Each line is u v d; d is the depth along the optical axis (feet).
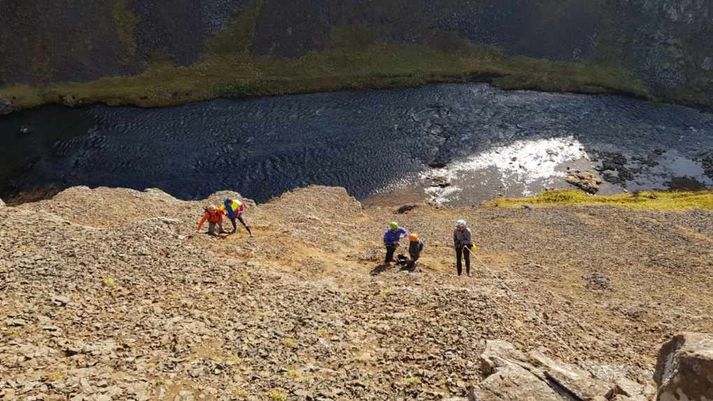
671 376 33.83
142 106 285.84
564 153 250.16
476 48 350.23
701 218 161.38
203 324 58.18
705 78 317.01
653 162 242.78
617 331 79.97
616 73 329.31
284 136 260.42
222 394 45.68
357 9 350.23
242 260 83.71
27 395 41.55
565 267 119.24
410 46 347.77
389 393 47.65
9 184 215.92
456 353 54.54
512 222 158.51
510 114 287.69
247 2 344.28
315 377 49.57
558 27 350.64
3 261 67.51
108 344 51.47
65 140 250.78
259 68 323.16
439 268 99.50
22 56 293.43
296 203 156.15
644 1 347.56
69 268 68.28
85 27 310.86
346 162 240.12
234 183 222.28
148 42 321.52
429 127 272.72
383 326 61.72
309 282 75.97
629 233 147.74
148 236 84.38
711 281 113.50
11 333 51.39
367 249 110.63
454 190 221.46
